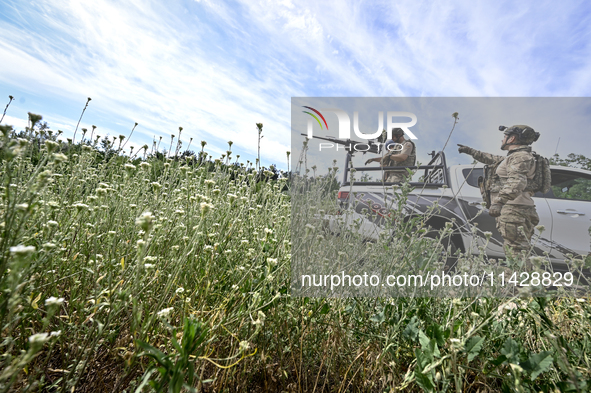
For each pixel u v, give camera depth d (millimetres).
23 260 818
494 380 1377
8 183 976
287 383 1513
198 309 1510
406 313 1541
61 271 1536
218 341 1449
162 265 1787
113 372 1312
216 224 2094
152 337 1290
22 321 1176
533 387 1174
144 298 1452
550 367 1287
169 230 1932
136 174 3148
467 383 1337
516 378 982
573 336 1614
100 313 1338
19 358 791
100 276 1497
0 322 933
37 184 1029
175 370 852
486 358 1294
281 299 1595
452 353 1108
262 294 1501
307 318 1658
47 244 1210
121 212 2170
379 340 1568
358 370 1454
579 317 1521
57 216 1861
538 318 1360
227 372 1314
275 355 1679
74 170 2457
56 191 2420
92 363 1276
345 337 1602
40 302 1374
